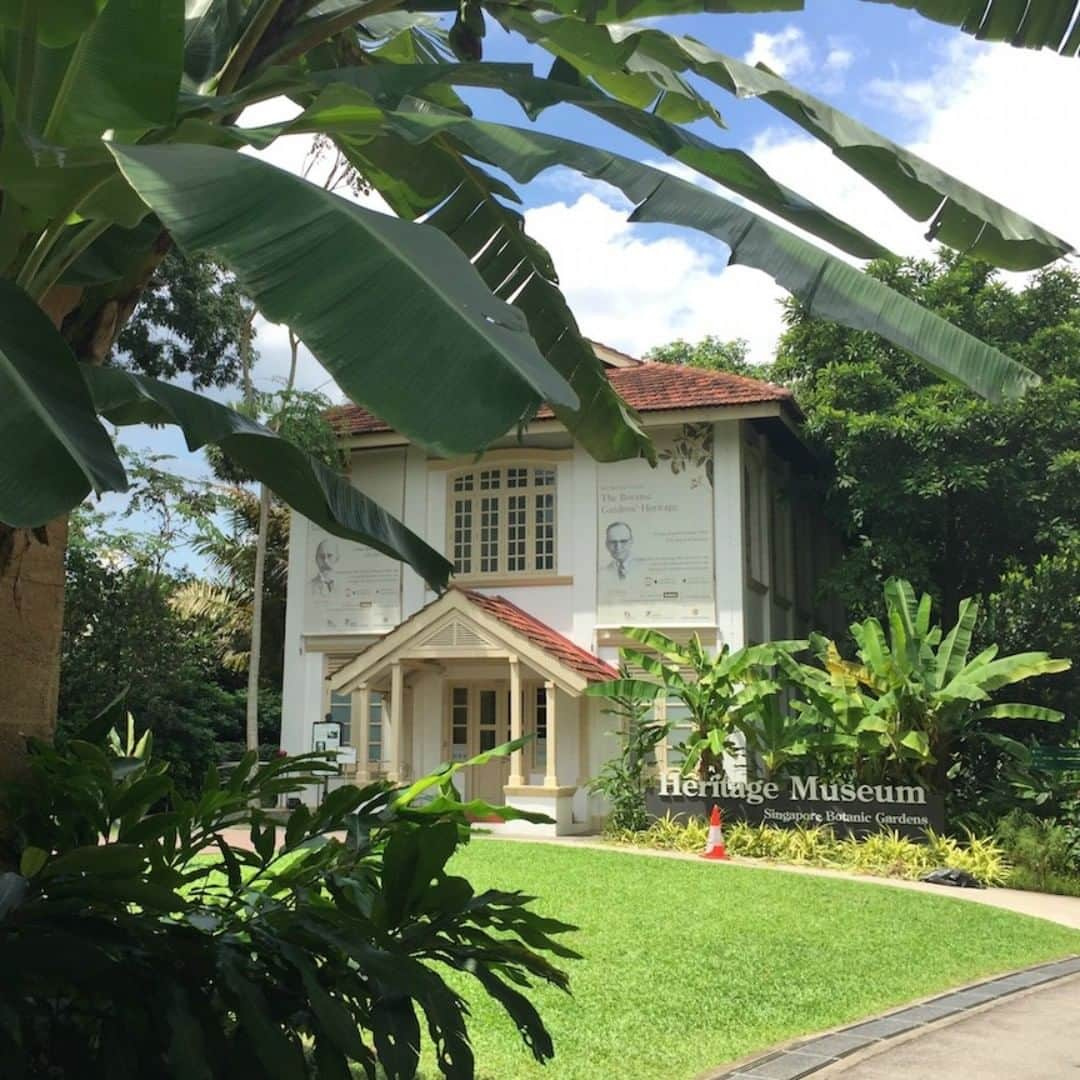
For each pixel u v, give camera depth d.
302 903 3.30
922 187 4.55
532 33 4.85
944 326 3.49
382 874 3.29
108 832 3.32
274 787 3.69
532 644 18.08
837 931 10.02
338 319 2.34
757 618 19.88
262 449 3.11
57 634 3.71
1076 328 19.84
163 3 2.66
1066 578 18.80
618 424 6.06
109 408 3.02
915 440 18.97
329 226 2.53
